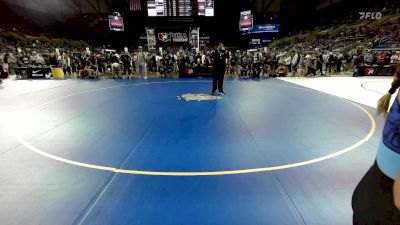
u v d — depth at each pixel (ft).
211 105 28.35
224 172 12.80
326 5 161.58
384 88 40.50
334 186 11.49
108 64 62.85
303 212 9.73
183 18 114.42
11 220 9.27
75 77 56.39
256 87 41.34
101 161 14.10
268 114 24.50
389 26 93.71
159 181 11.93
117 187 11.41
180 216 9.50
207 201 10.39
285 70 61.67
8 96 33.76
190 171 12.92
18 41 111.96
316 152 15.31
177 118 23.06
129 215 9.54
